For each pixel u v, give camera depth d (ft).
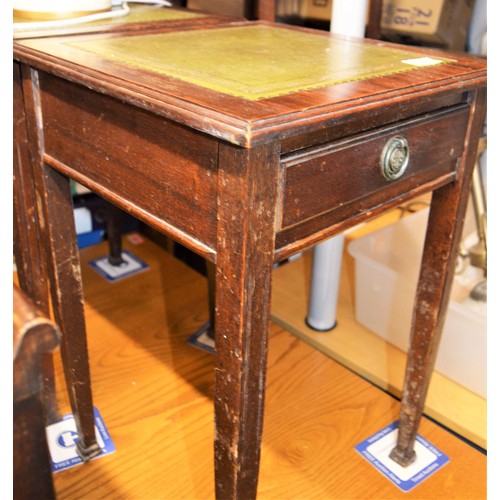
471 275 3.80
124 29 2.51
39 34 2.29
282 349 3.78
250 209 1.54
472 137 2.28
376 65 2.09
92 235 4.86
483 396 3.34
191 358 3.65
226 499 2.00
